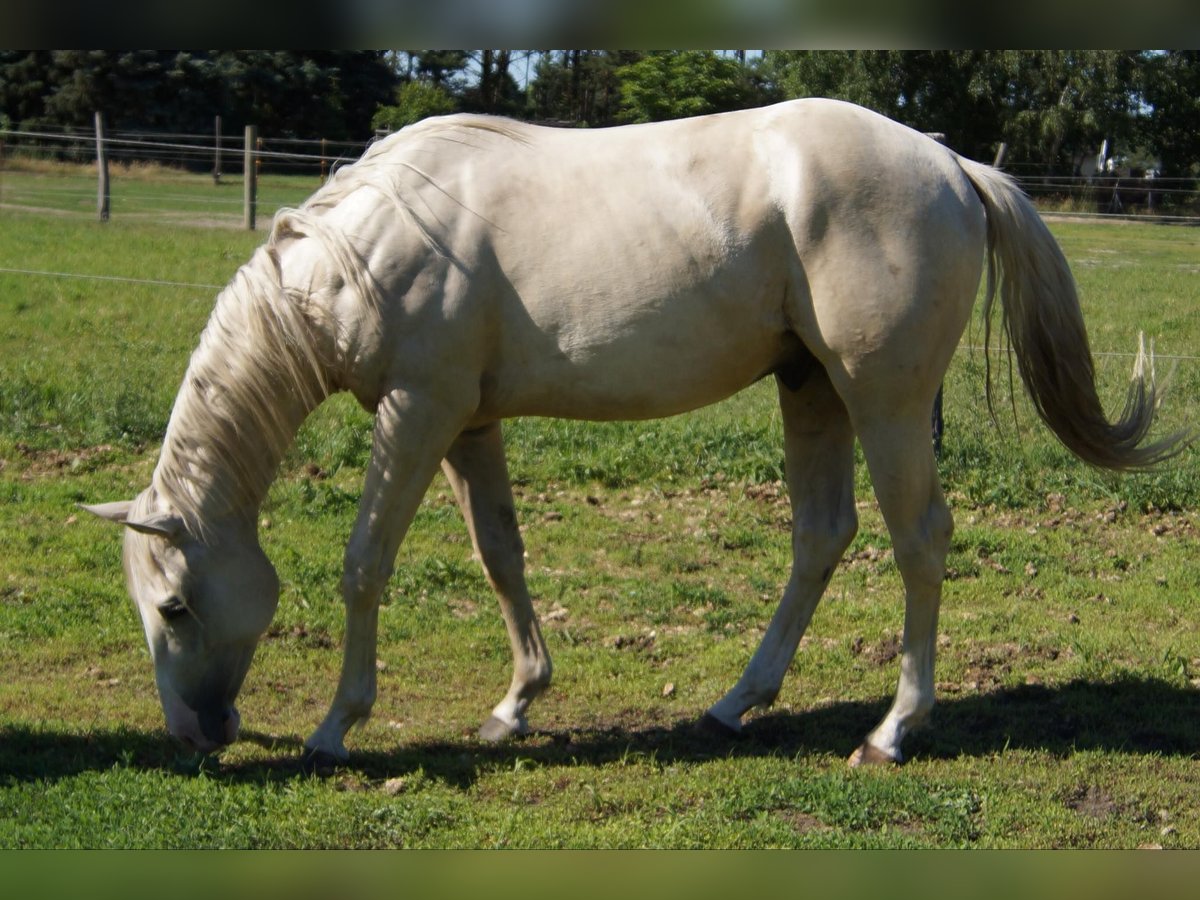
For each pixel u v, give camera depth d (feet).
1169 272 57.98
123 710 14.38
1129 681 15.57
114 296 40.27
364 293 12.22
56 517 20.92
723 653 16.81
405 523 12.81
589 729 14.48
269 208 69.00
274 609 12.87
